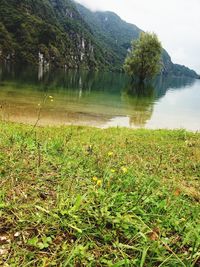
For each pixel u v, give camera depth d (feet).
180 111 130.93
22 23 588.50
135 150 34.99
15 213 12.68
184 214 16.20
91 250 11.79
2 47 500.33
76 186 15.72
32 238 11.66
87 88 188.96
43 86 166.09
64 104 108.78
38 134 34.53
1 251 10.87
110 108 113.60
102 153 27.07
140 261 11.10
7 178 15.34
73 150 24.57
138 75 313.53
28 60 525.34
